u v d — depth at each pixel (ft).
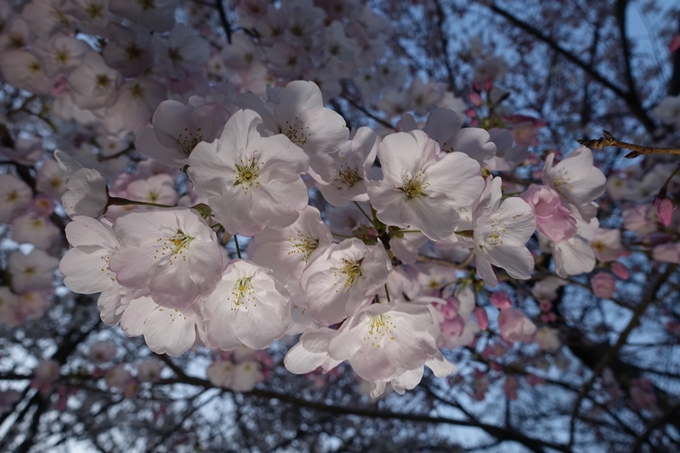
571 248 0.74
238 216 0.48
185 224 0.49
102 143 1.40
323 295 0.51
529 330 0.89
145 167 1.04
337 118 0.56
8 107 1.94
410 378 0.56
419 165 0.55
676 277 2.03
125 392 1.59
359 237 0.58
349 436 2.68
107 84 0.96
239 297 0.52
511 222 0.58
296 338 1.92
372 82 1.53
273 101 0.58
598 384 1.96
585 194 0.70
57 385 1.77
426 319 0.52
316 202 2.27
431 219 0.53
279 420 2.71
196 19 2.21
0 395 1.68
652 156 1.92
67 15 0.88
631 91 2.19
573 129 2.81
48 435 2.41
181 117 0.55
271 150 0.49
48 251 1.22
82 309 2.40
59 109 1.09
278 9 1.14
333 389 2.61
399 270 0.64
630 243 1.10
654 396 1.73
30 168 1.32
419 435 2.82
